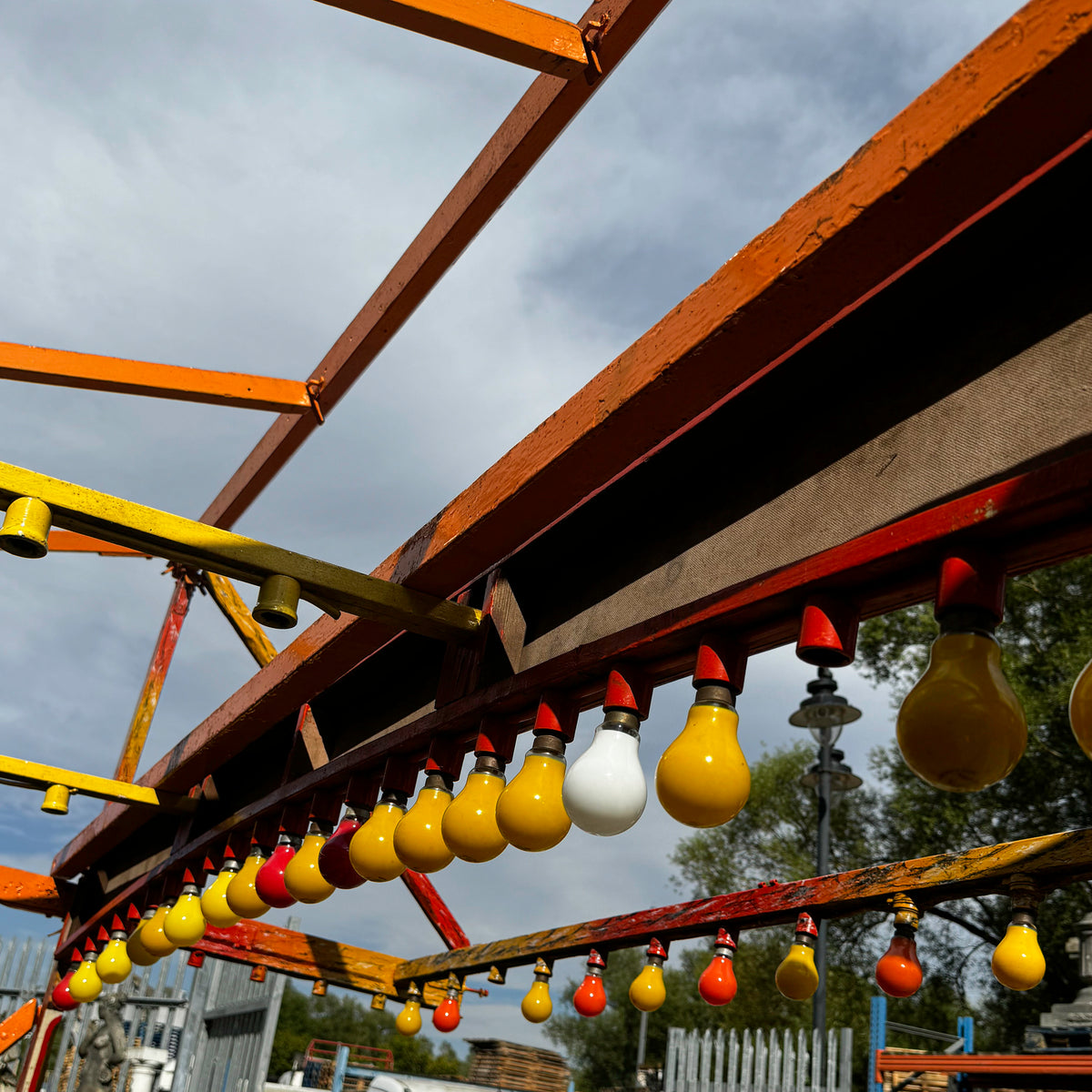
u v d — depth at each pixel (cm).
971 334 149
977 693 121
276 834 348
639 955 3256
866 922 1955
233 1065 872
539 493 205
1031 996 1683
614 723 186
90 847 562
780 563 171
